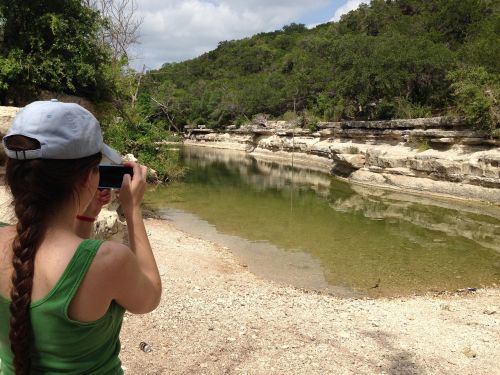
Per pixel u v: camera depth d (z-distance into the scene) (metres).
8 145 1.42
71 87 15.18
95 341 1.49
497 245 15.66
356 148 34.03
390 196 26.34
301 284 11.48
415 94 39.50
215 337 6.40
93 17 15.98
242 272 12.06
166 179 28.23
